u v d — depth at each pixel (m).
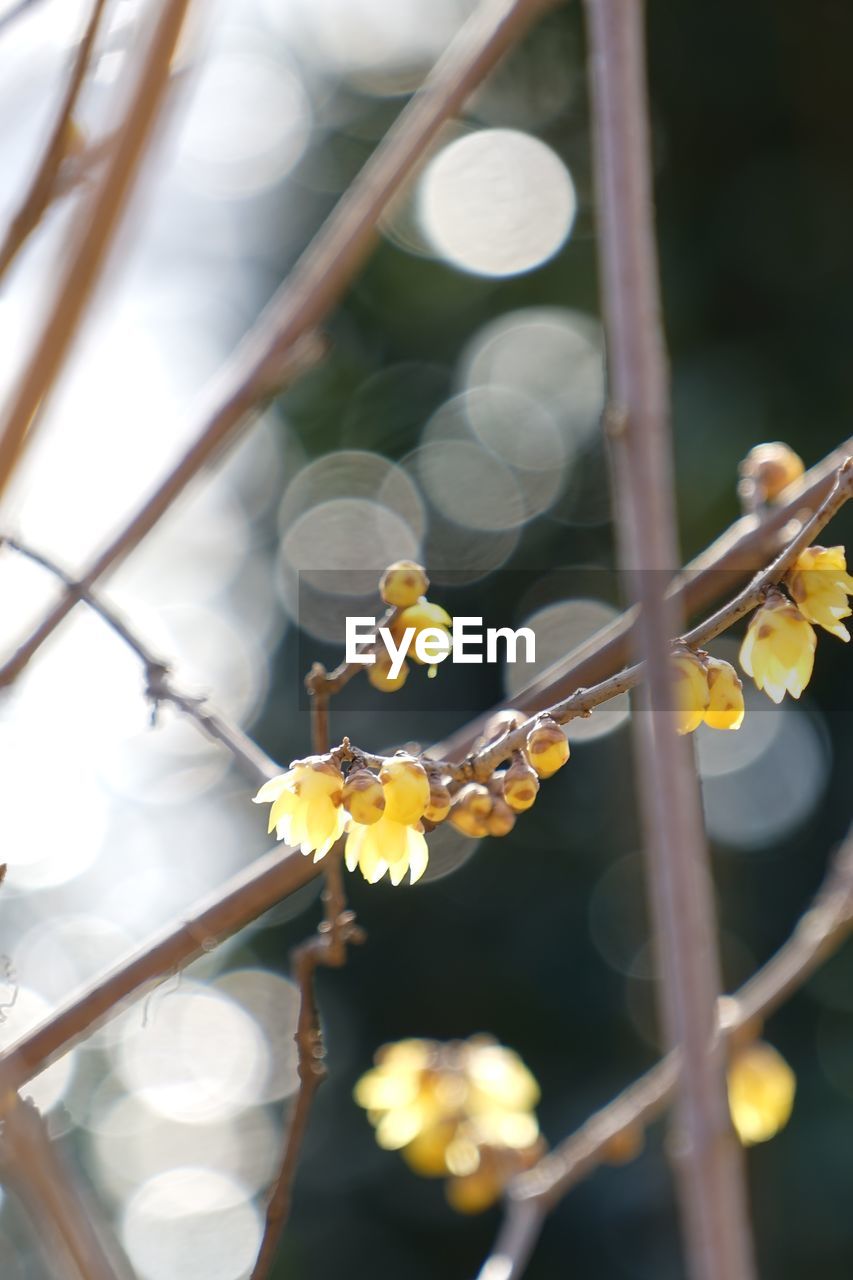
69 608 1.42
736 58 4.64
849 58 4.50
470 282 4.95
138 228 1.51
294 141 5.44
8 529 1.41
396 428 5.01
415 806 0.97
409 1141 2.13
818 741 4.70
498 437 4.88
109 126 1.36
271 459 5.23
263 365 1.63
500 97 5.04
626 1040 4.57
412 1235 4.61
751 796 4.80
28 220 1.30
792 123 4.63
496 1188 2.08
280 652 5.14
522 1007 4.71
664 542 1.31
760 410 4.30
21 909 4.82
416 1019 4.80
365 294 5.06
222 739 1.39
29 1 1.35
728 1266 1.23
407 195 4.92
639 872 4.55
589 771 4.71
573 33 4.84
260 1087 5.16
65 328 1.27
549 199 4.88
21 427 1.28
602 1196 4.37
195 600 5.27
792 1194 4.12
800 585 1.05
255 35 5.27
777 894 4.70
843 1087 4.21
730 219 4.61
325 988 4.93
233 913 1.30
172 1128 5.25
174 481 1.57
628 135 1.40
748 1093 2.09
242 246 5.41
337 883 1.29
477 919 4.80
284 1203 1.23
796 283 4.49
